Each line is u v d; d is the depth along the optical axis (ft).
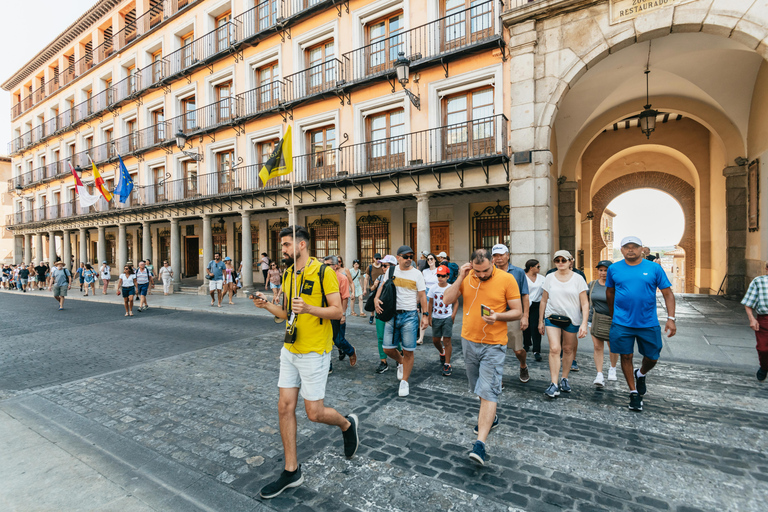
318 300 9.59
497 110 33.99
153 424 13.53
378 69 43.11
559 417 13.24
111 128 83.35
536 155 30.07
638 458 10.55
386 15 42.50
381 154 43.60
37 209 103.35
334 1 44.73
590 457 10.65
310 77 49.78
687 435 11.81
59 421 13.99
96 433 12.92
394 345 16.92
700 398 14.70
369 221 53.42
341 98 44.60
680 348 21.20
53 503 9.05
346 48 45.01
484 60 34.78
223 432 12.79
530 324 20.22
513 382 16.93
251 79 55.62
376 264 32.42
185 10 63.16
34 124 108.17
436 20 34.47
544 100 29.78
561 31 29.01
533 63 29.96
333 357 22.12
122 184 62.54
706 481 9.47
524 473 9.95
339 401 15.11
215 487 9.66
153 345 26.55
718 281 44.52
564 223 43.91
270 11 53.01
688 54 31.68
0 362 22.85
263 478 10.02
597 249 59.62
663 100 40.68
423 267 23.84
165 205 62.34
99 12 82.28
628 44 27.35
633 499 8.82
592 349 22.39
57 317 41.78
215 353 23.59
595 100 37.93
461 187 35.65
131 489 9.64
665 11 25.48
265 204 51.98
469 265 11.99
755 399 14.52
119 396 16.47
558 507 8.57
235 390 16.83
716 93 36.63
